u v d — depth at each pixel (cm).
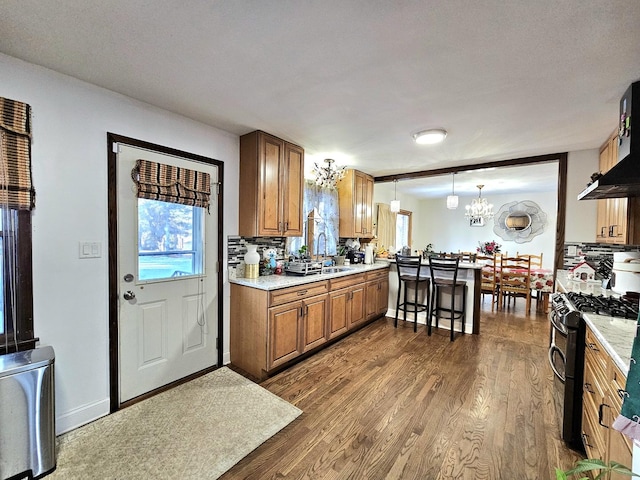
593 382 159
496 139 294
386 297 465
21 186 170
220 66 175
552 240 662
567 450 182
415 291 412
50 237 186
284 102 220
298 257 366
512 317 468
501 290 513
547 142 301
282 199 307
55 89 185
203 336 277
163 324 247
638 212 229
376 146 322
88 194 201
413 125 261
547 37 142
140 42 153
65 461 170
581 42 145
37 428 159
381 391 246
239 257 305
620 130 198
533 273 493
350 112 236
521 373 279
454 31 139
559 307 216
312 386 253
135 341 229
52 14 132
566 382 187
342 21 134
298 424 204
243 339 285
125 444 183
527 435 195
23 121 170
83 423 202
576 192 330
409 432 197
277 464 169
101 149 206
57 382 191
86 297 203
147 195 229
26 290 178
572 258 332
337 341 360
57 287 190
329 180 356
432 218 816
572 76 177
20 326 176
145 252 235
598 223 314
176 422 204
